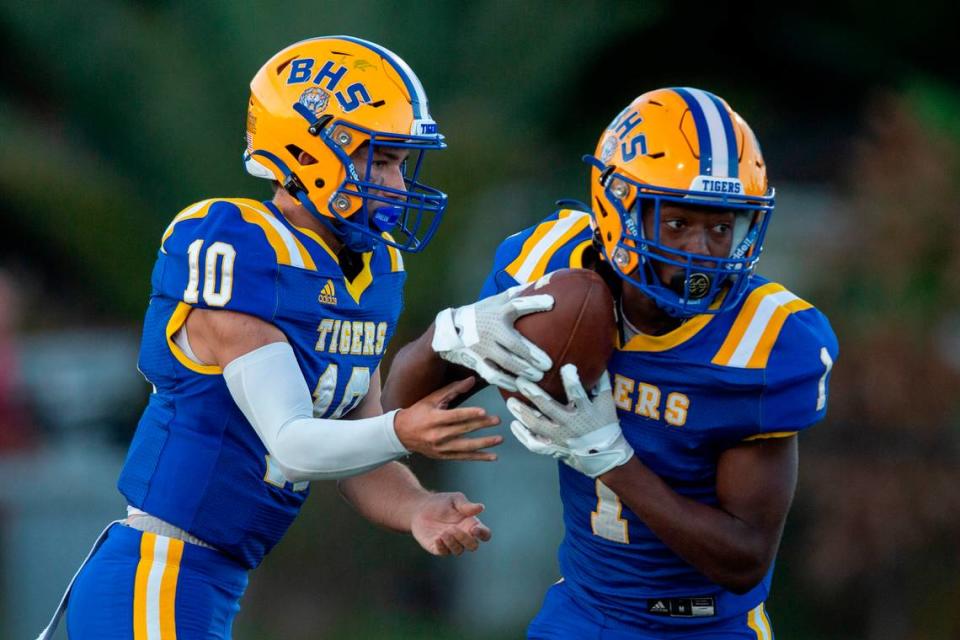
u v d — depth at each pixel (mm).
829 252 30000
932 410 28672
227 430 12273
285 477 12227
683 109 11773
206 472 12258
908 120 30219
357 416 13555
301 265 12234
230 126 30609
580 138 43812
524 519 30734
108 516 29000
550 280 11656
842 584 28859
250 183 30641
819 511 29031
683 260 11609
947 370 28734
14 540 28094
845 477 28656
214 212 12227
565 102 43000
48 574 28141
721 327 12078
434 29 31984
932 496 28453
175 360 12266
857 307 29562
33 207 32781
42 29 33406
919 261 29312
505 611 30391
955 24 49500
